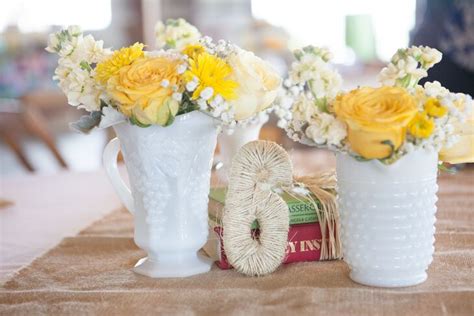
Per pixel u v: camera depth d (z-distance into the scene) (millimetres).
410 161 836
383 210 853
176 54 875
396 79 866
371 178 847
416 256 869
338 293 854
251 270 942
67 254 1128
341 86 868
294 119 861
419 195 854
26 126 2531
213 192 1090
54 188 1831
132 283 943
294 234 1002
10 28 5414
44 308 852
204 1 5188
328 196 1013
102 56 914
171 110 837
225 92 835
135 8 5270
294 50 857
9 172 4348
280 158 958
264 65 884
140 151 917
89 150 5168
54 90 4750
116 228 1308
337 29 4906
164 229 956
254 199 942
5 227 1387
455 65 1985
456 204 1364
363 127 776
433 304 808
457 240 1100
